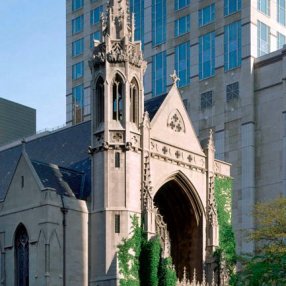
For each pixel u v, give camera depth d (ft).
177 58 457.27
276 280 240.53
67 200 289.74
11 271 292.81
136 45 307.37
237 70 427.33
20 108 606.96
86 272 289.33
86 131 338.54
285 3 451.53
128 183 293.43
